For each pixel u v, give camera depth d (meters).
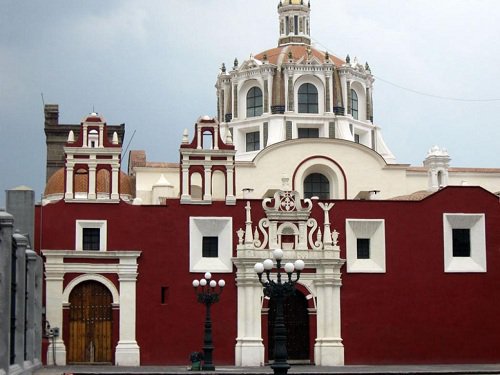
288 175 79.25
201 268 67.69
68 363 65.62
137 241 67.50
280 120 85.12
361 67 89.06
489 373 59.03
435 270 69.69
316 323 68.06
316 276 68.50
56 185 77.69
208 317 59.28
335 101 86.38
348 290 68.69
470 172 86.44
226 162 69.25
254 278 67.69
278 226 68.81
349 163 80.12
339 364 67.31
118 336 66.25
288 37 92.19
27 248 56.81
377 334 68.50
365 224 69.62
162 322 66.81
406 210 70.19
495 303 70.06
